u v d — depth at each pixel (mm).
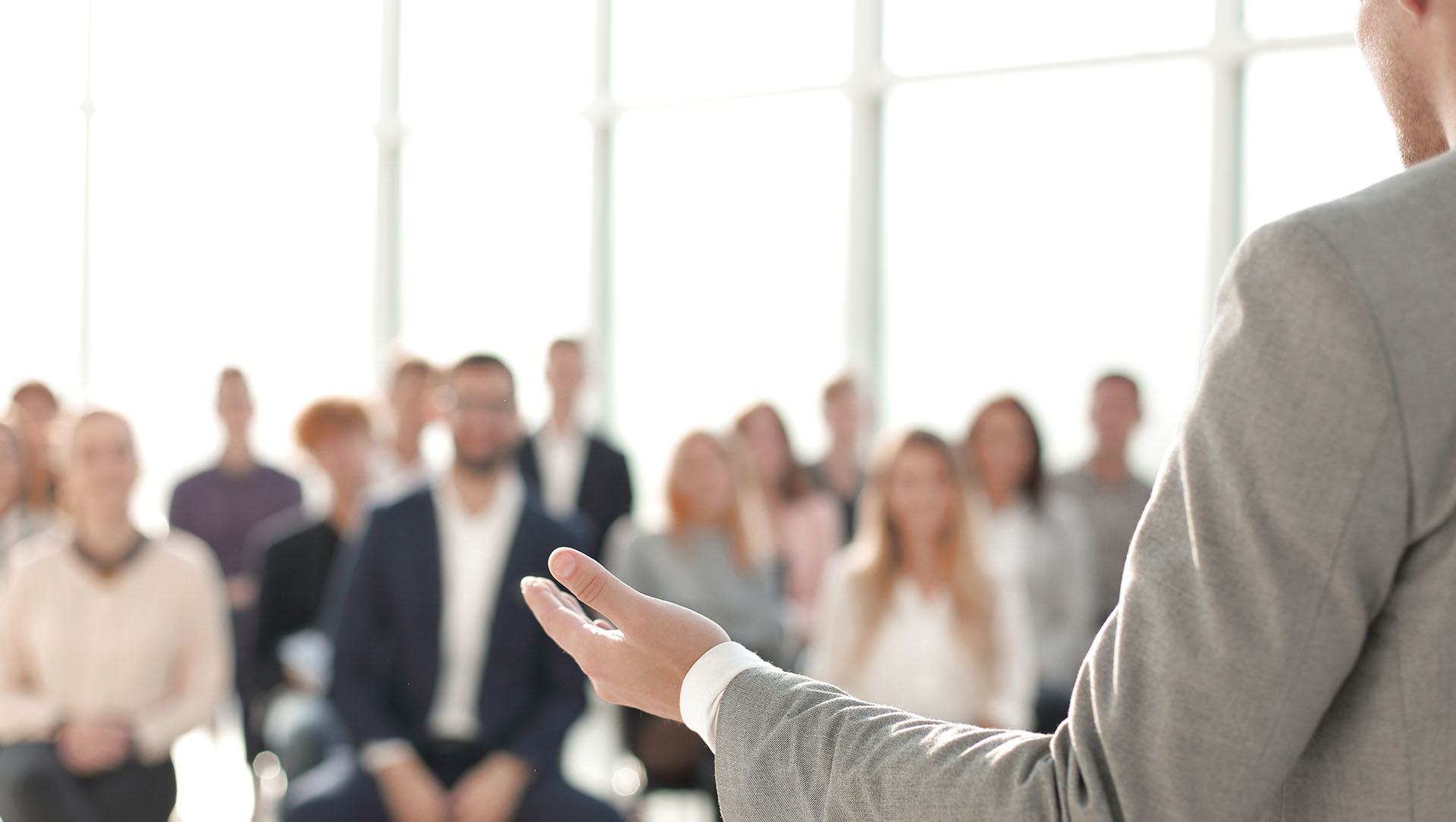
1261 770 578
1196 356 5012
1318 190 4844
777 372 5812
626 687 797
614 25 6098
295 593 3689
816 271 5719
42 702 3133
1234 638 575
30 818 2961
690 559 3736
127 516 3273
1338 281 583
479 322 6418
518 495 3096
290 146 6660
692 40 5934
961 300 5449
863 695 3145
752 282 5859
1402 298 584
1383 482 573
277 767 3879
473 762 2943
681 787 3334
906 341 5559
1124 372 4152
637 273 6109
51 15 6578
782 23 5734
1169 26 5008
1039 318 5301
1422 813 595
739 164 5871
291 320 6609
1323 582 575
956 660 3127
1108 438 4129
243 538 4816
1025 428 3857
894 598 3164
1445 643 587
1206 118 4973
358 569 3018
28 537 3943
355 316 6633
